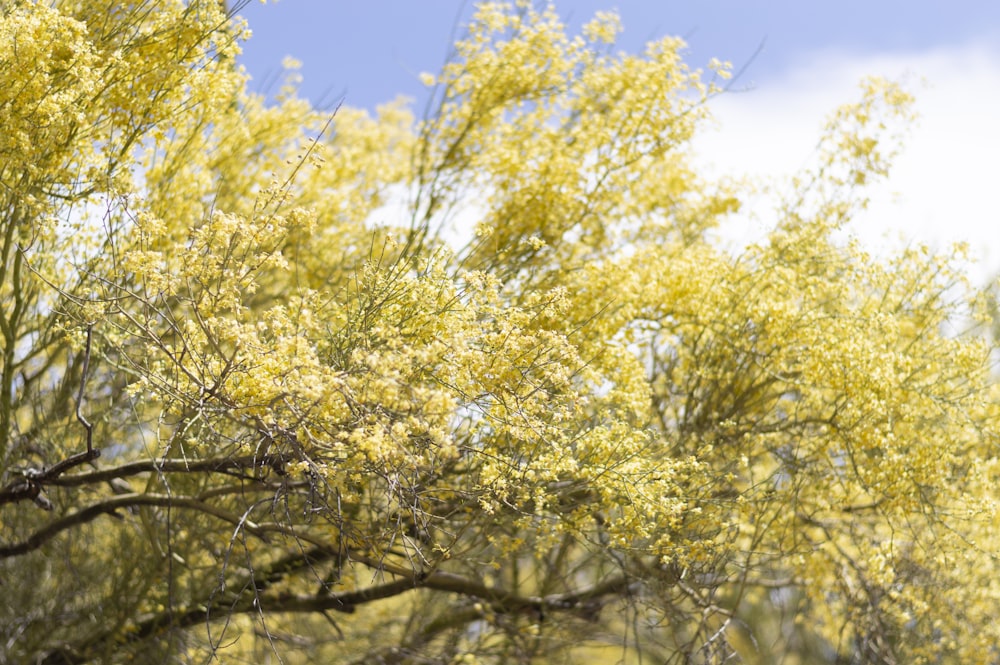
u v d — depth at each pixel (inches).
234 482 264.2
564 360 212.1
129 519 309.4
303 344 171.6
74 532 318.3
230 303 179.9
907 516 240.4
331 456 179.9
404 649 339.0
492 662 340.2
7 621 315.0
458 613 339.9
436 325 185.6
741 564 249.6
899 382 235.8
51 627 316.5
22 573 328.8
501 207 292.5
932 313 267.1
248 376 175.0
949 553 251.9
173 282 178.2
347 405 168.7
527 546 258.7
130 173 227.6
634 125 291.3
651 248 277.9
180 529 286.8
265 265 238.8
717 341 263.6
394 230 294.7
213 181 290.0
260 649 346.0
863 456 245.0
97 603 312.0
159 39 227.9
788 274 254.7
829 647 394.6
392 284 199.5
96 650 305.6
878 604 274.7
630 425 235.0
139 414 255.8
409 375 177.2
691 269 253.8
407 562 270.1
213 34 233.3
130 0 230.8
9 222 244.2
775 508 259.9
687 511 227.5
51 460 276.2
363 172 336.2
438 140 321.7
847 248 259.0
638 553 248.7
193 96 231.3
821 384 240.5
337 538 214.5
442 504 227.1
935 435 247.8
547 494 215.0
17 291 241.4
